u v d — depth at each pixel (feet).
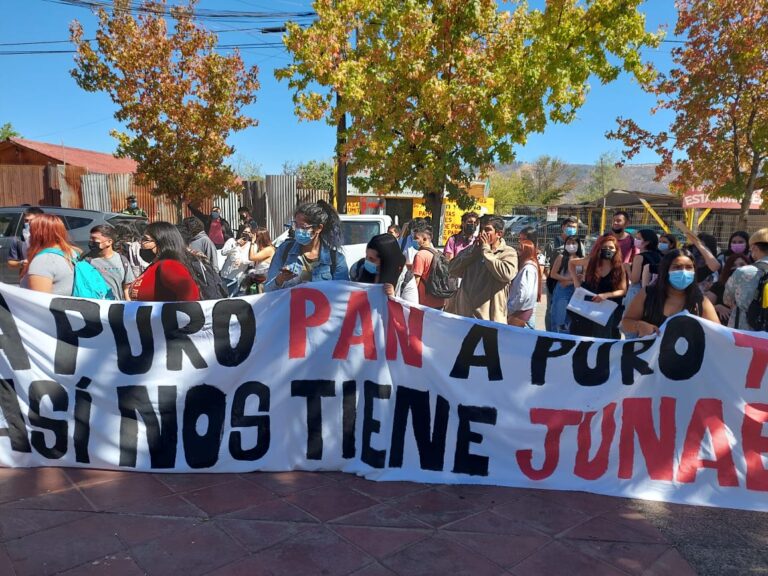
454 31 30.60
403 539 9.88
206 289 16.93
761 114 38.45
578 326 19.01
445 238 71.10
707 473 11.60
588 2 32.09
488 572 9.03
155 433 12.42
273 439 12.59
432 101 30.48
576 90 33.76
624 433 11.92
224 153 47.52
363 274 14.40
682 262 12.80
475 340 12.41
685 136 41.27
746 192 39.27
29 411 12.39
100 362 12.47
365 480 12.19
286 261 14.76
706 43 38.91
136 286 13.66
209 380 12.55
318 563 9.14
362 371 12.74
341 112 33.73
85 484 11.69
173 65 44.91
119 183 59.72
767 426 11.50
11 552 9.16
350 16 33.37
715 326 11.73
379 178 35.29
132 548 9.37
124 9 43.32
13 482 11.73
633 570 9.20
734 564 9.45
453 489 11.84
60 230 14.28
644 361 11.98
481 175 36.24
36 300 12.42
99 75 44.01
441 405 12.45
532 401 12.21
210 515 10.50
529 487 11.94
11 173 59.62
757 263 15.47
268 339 12.66
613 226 23.91
